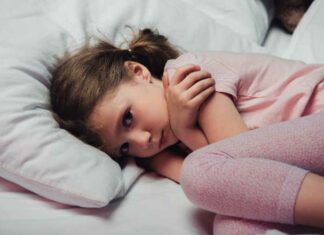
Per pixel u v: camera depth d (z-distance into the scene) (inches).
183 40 44.8
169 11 45.8
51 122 32.9
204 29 46.0
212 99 31.9
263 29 50.7
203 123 31.9
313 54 43.8
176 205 31.4
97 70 34.9
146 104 33.3
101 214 30.3
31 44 37.3
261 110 33.9
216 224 27.6
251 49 46.7
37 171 30.2
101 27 42.8
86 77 34.5
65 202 30.8
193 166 27.6
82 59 36.2
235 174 25.8
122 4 44.8
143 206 31.3
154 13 45.2
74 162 30.7
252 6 50.3
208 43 45.5
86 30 42.2
